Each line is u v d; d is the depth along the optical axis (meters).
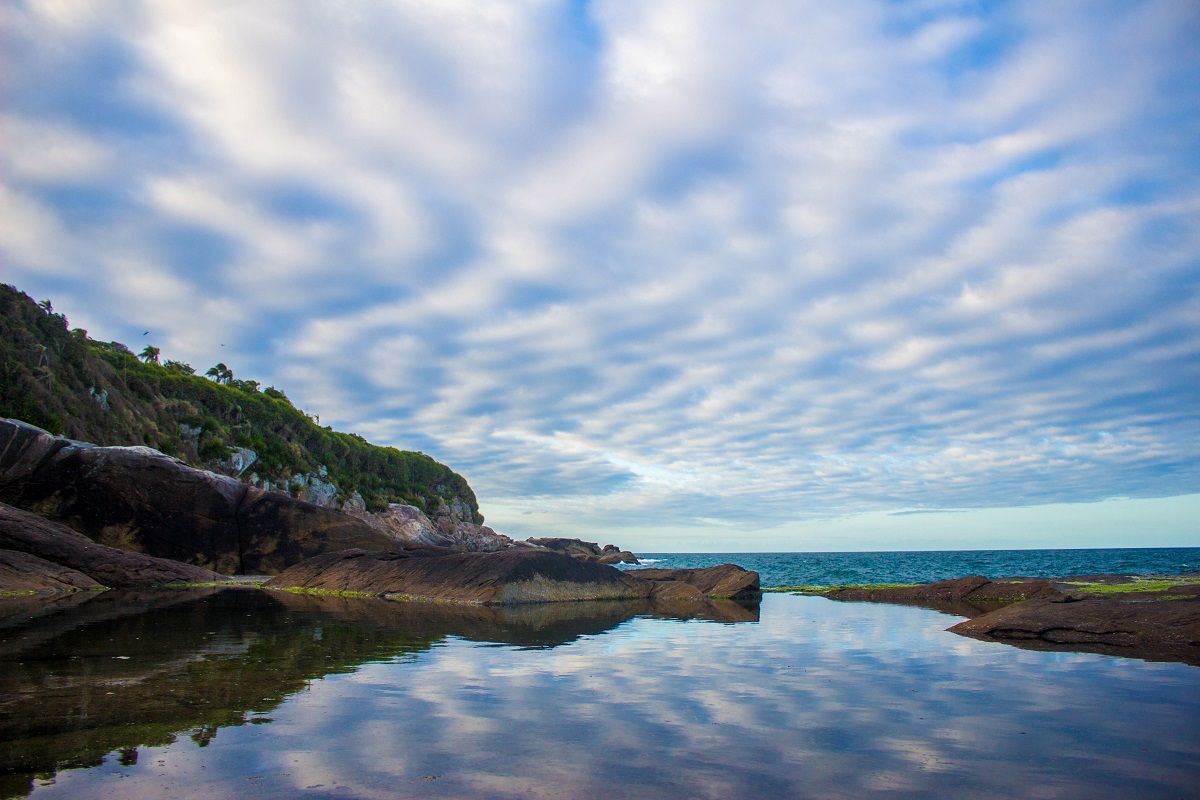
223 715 7.52
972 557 145.75
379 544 51.03
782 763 5.93
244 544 47.47
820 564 103.50
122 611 20.52
